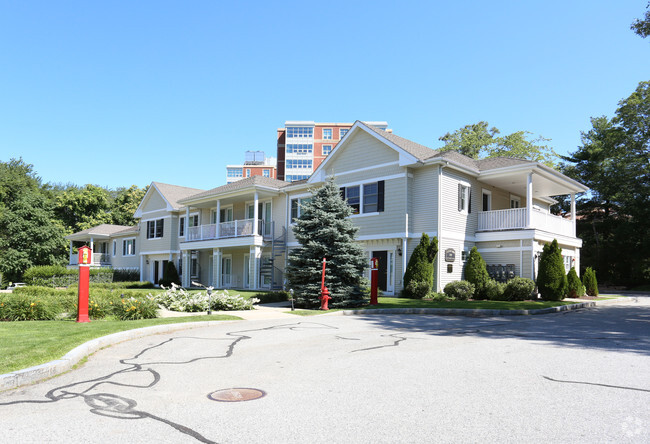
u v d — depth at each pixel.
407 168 21.22
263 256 28.62
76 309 13.25
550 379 6.27
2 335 8.98
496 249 21.72
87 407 5.04
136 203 59.84
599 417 4.68
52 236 39.97
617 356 7.90
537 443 4.00
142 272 38.25
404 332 10.97
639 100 33.62
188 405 5.11
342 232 17.34
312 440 4.06
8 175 50.47
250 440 4.07
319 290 16.64
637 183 34.59
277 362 7.44
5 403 5.17
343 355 8.01
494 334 10.63
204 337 10.09
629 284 36.00
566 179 23.36
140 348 8.70
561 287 19.02
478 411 4.88
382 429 4.34
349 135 23.45
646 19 19.77
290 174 80.25
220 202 31.44
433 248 19.72
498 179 22.72
